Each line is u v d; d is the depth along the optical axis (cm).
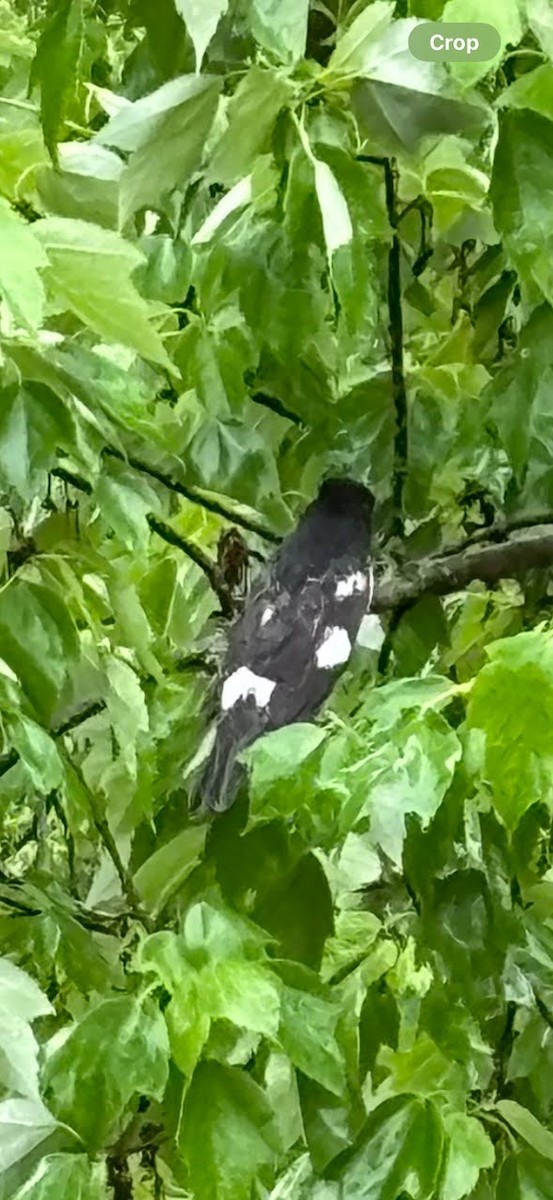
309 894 203
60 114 163
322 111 165
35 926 207
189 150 164
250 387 238
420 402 236
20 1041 147
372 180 170
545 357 205
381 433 234
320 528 209
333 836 170
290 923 203
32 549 190
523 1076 221
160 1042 151
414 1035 233
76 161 175
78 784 187
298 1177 192
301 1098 193
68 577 189
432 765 155
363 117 163
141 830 235
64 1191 152
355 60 157
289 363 196
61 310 165
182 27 196
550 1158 190
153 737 225
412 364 248
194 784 207
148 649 201
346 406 234
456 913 203
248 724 197
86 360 175
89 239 145
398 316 220
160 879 210
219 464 224
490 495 253
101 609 200
